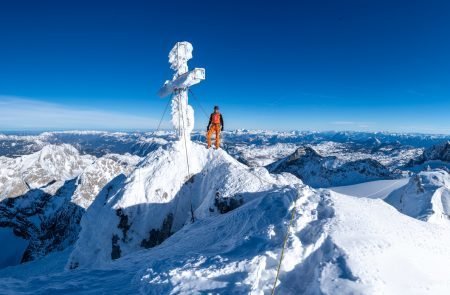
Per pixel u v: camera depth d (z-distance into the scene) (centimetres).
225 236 1507
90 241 2102
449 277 1098
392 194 5247
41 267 4747
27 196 13338
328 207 1336
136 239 2119
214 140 2738
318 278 955
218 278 1030
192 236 1731
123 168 14338
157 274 1116
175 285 1016
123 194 2180
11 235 11388
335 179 11588
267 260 1088
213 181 2306
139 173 2306
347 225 1185
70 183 14600
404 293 930
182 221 2286
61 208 11756
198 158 2497
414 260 1088
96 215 2261
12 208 12644
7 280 1286
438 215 3262
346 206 1352
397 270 1005
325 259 1030
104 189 2502
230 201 2066
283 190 1575
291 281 1028
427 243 1239
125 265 1482
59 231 10462
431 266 1109
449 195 3559
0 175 16012
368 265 973
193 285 1005
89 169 12800
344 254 1012
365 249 1043
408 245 1162
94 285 1193
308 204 1392
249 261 1066
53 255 5362
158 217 2225
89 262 2019
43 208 12975
